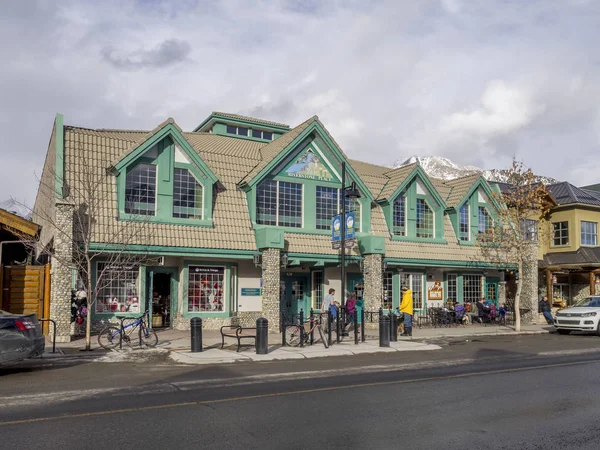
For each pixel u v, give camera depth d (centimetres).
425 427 781
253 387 1073
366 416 840
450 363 1466
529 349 1822
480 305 2839
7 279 1852
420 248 2712
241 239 2217
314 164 2489
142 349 1645
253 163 2483
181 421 797
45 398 959
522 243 2641
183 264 2178
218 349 1666
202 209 2206
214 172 2341
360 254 2489
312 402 934
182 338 1903
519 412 877
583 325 2333
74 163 2002
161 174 2111
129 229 1961
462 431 762
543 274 3525
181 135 2131
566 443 711
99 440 699
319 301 2603
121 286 2050
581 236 3512
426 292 2842
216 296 2252
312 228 2445
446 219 2912
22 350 1235
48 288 1858
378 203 2695
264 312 2194
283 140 2480
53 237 1880
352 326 2481
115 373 1253
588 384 1134
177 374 1240
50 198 2056
